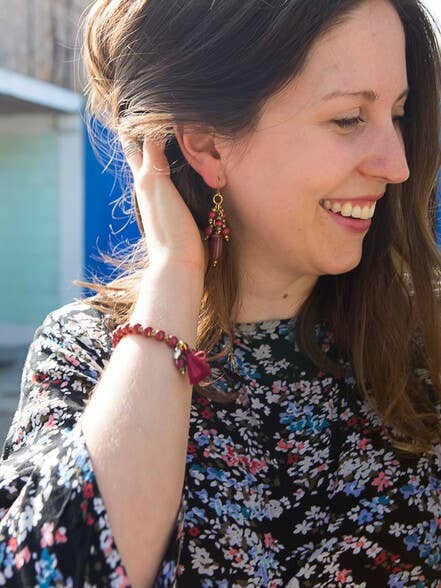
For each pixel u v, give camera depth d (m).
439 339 1.41
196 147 1.33
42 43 9.55
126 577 1.04
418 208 1.44
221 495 1.27
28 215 10.74
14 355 9.88
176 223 1.32
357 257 1.31
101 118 1.49
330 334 1.43
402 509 1.32
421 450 1.34
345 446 1.35
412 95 1.42
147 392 1.13
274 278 1.39
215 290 1.38
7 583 1.06
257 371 1.38
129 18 1.35
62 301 10.79
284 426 1.36
